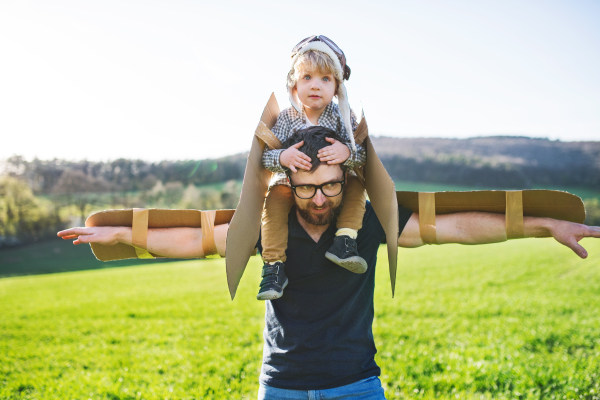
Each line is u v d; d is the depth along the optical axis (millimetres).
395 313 9648
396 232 2033
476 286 13922
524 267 18734
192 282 18750
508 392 4789
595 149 93500
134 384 5613
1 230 52969
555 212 2268
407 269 18953
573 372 5207
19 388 5867
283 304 2268
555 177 85125
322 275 2230
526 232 2309
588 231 2178
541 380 5020
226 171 73500
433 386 5023
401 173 90062
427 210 2424
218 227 2465
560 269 17812
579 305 10328
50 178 66688
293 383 2111
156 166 70875
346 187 2404
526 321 8500
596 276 15609
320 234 2281
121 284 19172
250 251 2205
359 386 2092
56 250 49094
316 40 2521
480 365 5504
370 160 2152
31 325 10750
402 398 4691
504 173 84375
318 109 2676
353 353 2148
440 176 88438
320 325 2145
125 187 67250
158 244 2445
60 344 8477
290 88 2678
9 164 66438
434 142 108312
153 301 13625
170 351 7227
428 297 11844
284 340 2182
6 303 15297
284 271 2273
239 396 4973
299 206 2203
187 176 71750
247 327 8938
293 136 2270
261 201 2264
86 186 65188
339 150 2137
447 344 6895
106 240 2412
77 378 6027
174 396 5031
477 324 8383
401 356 6133
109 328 9773
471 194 2340
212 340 7898
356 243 2268
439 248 29688
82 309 12844
